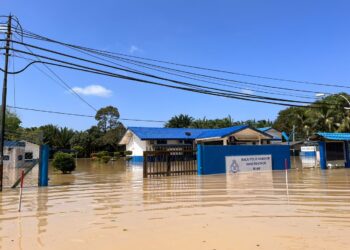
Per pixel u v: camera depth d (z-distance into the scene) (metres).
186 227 8.16
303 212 9.82
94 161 54.59
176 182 19.00
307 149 36.59
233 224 8.39
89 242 6.94
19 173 27.94
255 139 46.72
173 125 68.31
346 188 15.34
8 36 16.41
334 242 6.67
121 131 70.81
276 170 27.31
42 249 6.50
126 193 14.74
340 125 48.44
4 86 17.00
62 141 70.50
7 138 35.94
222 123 71.50
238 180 19.50
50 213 10.30
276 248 6.31
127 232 7.75
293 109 71.38
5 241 7.09
